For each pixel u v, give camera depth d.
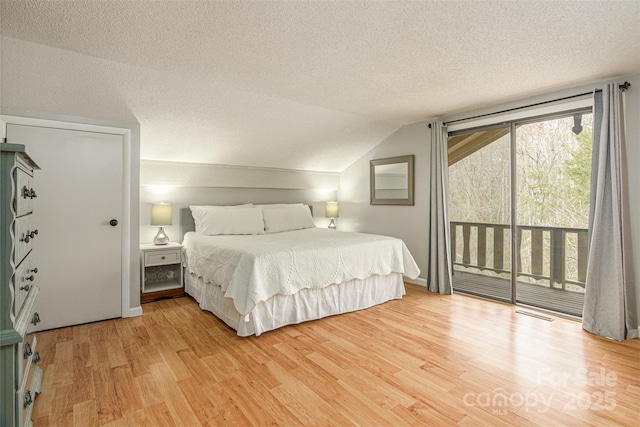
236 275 2.62
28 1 1.66
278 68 2.55
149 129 3.34
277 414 1.66
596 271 2.70
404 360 2.23
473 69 2.55
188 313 3.18
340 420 1.61
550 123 3.73
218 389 1.88
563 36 2.02
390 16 1.80
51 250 2.72
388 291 3.60
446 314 3.17
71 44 2.13
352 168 5.41
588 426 1.56
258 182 4.85
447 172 3.97
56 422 1.59
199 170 4.30
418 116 4.03
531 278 4.09
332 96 3.24
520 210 4.04
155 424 1.58
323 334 2.68
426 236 4.21
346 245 3.20
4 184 1.25
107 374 2.04
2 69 2.25
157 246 3.63
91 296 2.91
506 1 1.65
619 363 2.18
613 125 2.60
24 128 2.59
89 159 2.88
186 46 2.17
